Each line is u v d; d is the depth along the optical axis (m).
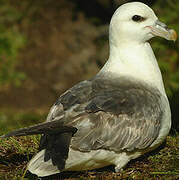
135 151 9.26
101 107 8.79
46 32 26.48
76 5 27.59
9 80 23.48
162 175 9.24
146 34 10.13
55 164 8.20
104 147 8.71
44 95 22.59
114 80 9.78
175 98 15.25
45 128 8.30
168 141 10.92
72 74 24.14
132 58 10.10
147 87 9.81
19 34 25.80
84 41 25.75
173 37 10.13
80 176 9.34
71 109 8.85
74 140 8.53
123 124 8.88
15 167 9.80
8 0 27.27
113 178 9.11
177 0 17.27
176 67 17.50
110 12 25.91
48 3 27.77
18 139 11.20
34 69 24.38
